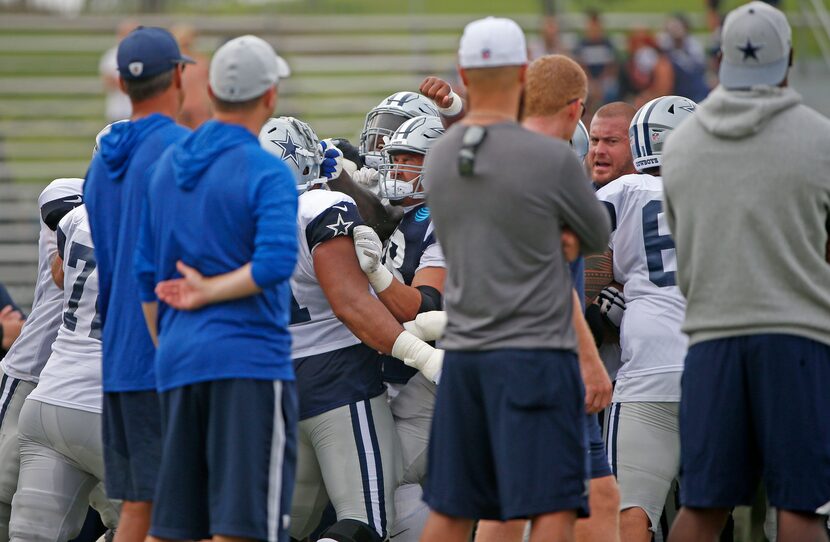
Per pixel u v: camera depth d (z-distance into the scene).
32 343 21.17
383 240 21.00
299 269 19.06
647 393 19.41
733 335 15.52
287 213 14.64
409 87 62.94
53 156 56.53
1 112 59.06
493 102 15.05
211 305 14.83
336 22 66.44
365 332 18.73
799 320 15.28
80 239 19.58
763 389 15.39
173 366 14.89
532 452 14.52
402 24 67.31
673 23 54.56
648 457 19.36
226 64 15.06
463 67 15.12
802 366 15.30
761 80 15.52
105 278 16.56
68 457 19.41
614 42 60.22
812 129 15.31
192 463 15.07
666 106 20.64
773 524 20.05
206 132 15.15
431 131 20.56
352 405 19.11
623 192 20.09
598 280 20.33
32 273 50.62
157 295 15.20
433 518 15.38
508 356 14.57
